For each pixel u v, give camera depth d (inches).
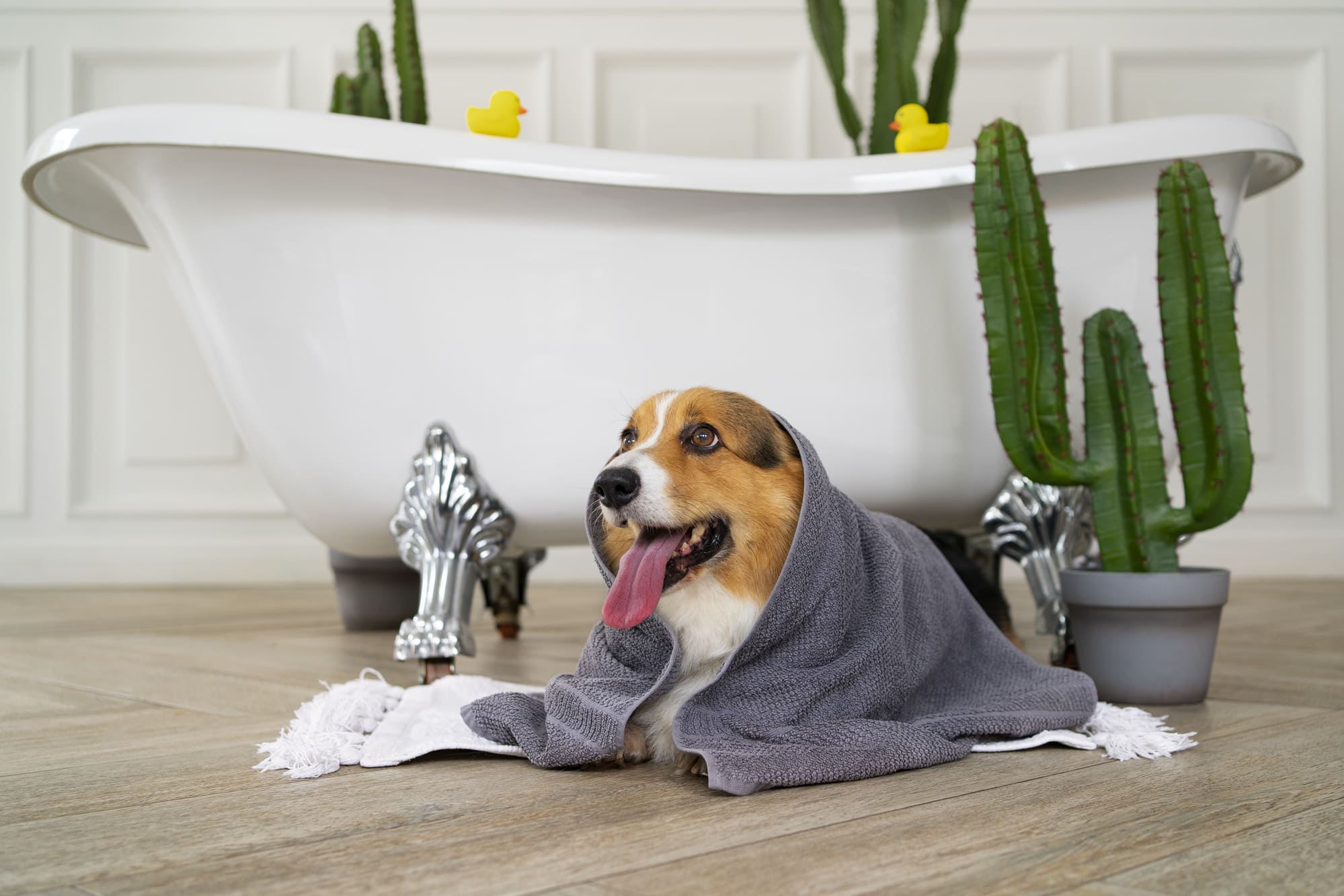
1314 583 157.3
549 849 36.0
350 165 71.6
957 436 79.8
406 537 76.4
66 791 44.6
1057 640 78.7
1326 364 166.9
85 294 162.6
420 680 75.2
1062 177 75.1
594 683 50.6
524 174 72.0
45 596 147.3
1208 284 64.7
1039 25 165.9
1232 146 72.1
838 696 49.6
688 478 51.1
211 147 68.5
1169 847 35.7
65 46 163.3
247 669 82.8
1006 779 45.9
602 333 76.9
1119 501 67.9
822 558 49.9
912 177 75.1
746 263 77.8
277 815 40.8
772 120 166.6
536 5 164.4
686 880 32.5
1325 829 37.8
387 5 164.6
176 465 163.5
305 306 74.2
